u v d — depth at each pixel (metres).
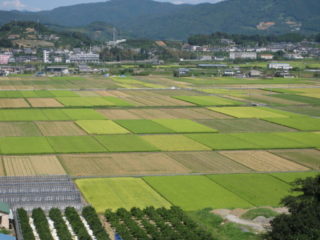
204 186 106.38
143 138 149.25
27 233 79.50
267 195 101.44
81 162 122.12
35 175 110.00
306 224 74.31
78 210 92.38
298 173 117.25
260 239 80.12
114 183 106.75
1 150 131.12
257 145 144.25
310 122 182.62
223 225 86.06
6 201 93.38
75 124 168.75
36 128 161.00
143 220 86.44
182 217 87.75
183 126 168.62
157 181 108.81
